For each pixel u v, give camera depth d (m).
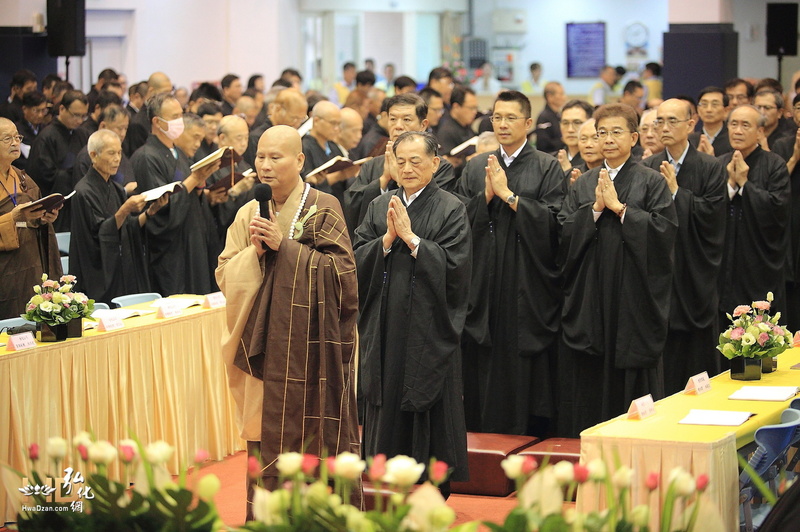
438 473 2.37
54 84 11.52
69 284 5.16
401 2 22.08
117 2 16.80
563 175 6.02
